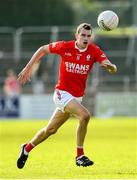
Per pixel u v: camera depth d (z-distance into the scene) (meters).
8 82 91.75
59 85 31.81
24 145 32.72
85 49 31.50
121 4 128.38
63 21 121.38
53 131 32.31
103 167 34.44
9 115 91.25
